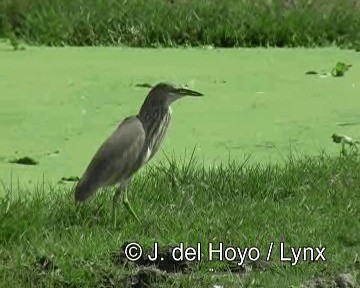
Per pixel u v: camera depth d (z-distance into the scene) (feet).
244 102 56.44
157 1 73.10
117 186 42.01
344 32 71.97
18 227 38.32
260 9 72.84
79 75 61.77
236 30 70.69
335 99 57.26
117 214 39.47
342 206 41.11
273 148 49.11
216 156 47.83
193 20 71.20
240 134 51.08
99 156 38.32
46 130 51.93
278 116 54.08
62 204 40.45
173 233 38.19
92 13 71.46
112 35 70.59
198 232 38.27
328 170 44.73
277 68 63.77
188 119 53.31
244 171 45.01
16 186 43.91
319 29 71.67
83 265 35.58
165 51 68.54
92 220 39.73
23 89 59.00
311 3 74.64
